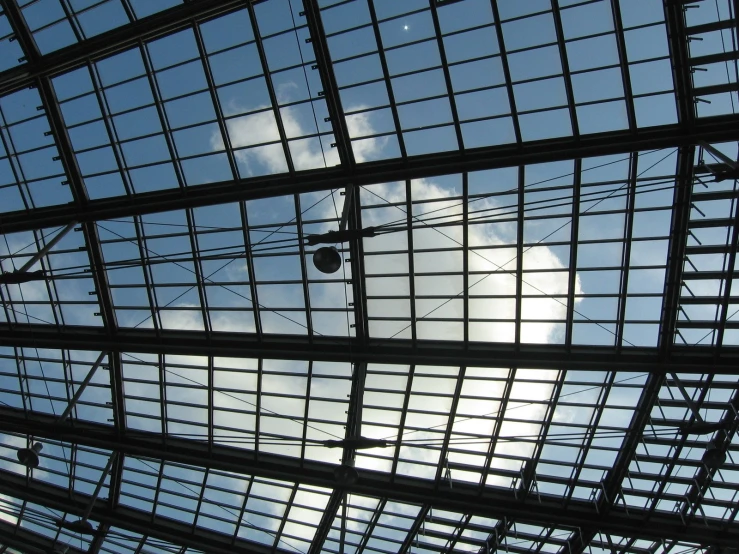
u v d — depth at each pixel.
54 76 18.16
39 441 23.72
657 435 18.92
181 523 23.83
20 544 26.56
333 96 17.06
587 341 17.91
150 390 21.39
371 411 20.41
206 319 19.78
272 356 19.34
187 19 16.81
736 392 17.92
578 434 19.27
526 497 20.50
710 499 19.72
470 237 17.84
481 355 18.25
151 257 19.58
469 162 16.64
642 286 17.09
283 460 21.53
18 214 19.83
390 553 23.03
